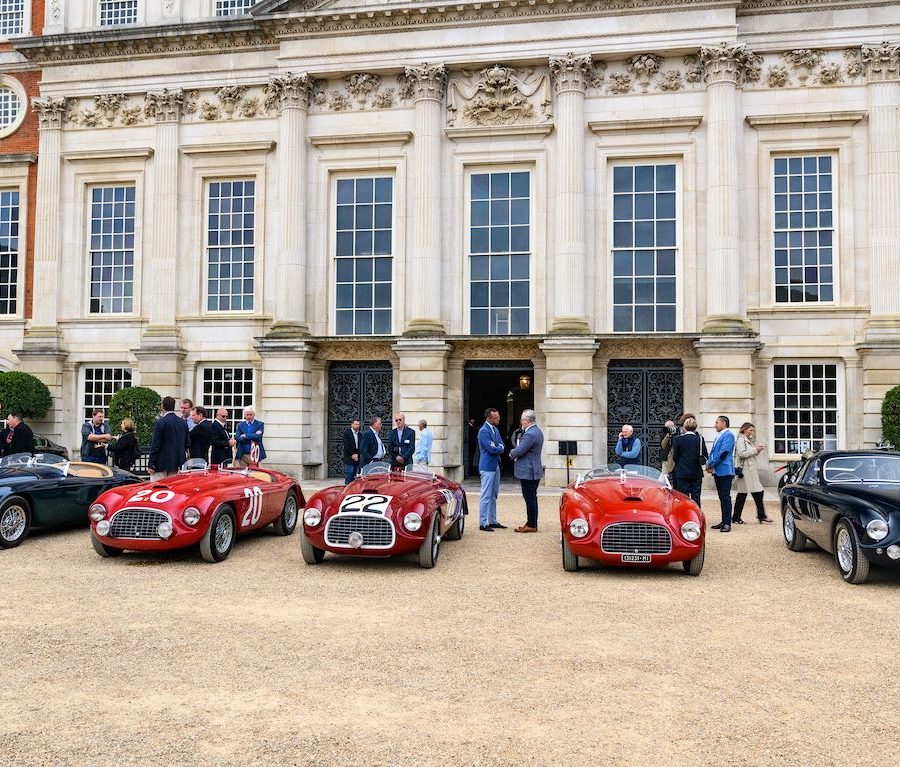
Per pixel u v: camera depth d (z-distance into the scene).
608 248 22.25
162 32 24.44
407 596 8.75
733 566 10.56
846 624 7.68
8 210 26.47
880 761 4.64
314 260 23.58
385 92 23.34
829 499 10.16
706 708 5.44
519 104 22.56
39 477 12.33
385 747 4.80
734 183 21.27
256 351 23.83
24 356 25.08
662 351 21.62
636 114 22.11
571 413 21.16
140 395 22.34
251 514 11.71
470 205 23.11
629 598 8.72
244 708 5.43
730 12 21.41
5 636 7.13
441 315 22.66
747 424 14.60
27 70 26.25
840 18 21.45
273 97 24.11
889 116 21.09
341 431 23.50
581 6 22.02
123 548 10.49
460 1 22.30
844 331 21.31
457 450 22.30
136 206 25.08
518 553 11.45
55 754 4.71
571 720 5.22
